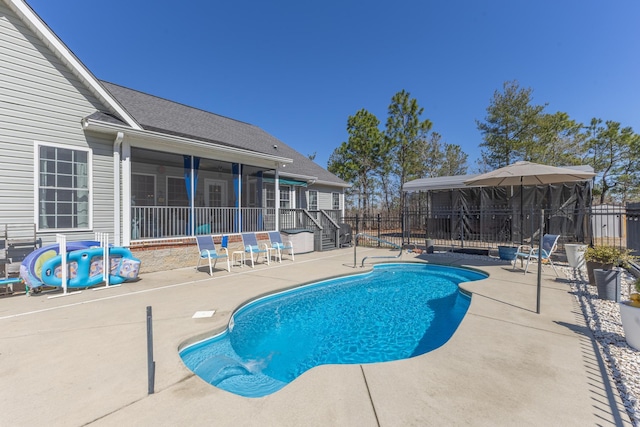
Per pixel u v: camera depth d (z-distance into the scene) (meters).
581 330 4.06
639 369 3.02
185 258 9.19
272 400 2.52
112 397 2.57
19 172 6.73
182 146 9.28
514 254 9.73
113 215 8.13
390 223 22.56
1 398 2.57
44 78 7.05
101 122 7.32
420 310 6.12
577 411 2.33
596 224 16.25
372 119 25.47
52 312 4.92
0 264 6.11
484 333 3.97
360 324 5.39
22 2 6.58
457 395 2.56
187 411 2.38
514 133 23.48
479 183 9.73
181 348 3.73
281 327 5.25
